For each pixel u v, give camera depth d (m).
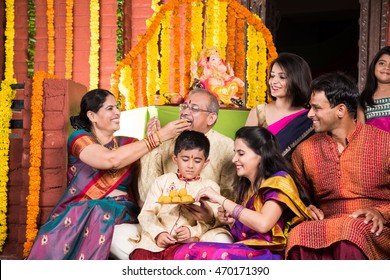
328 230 2.72
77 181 3.36
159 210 3.11
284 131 3.61
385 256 2.86
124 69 4.75
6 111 4.07
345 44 9.73
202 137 3.13
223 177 3.40
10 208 4.05
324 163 3.05
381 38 6.19
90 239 3.09
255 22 5.14
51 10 6.61
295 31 10.89
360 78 6.25
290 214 2.96
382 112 3.96
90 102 3.43
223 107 3.86
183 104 3.42
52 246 3.11
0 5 6.71
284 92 3.66
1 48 6.73
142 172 3.42
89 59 6.55
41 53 6.68
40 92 3.80
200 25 5.95
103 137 3.48
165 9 4.94
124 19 6.43
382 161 2.96
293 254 2.83
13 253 3.99
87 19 6.60
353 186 3.00
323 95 2.97
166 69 5.88
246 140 2.99
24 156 3.87
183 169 3.12
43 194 3.79
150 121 3.55
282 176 2.91
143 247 2.97
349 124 3.02
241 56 5.92
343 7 9.77
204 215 3.05
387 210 2.87
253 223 2.79
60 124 3.79
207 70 4.07
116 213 3.21
